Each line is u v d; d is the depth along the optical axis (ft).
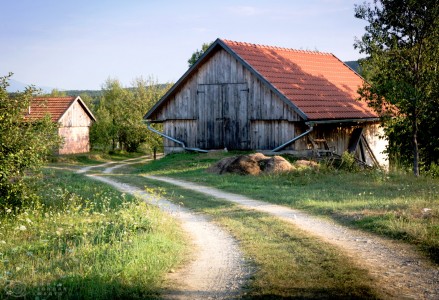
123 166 143.13
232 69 100.17
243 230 39.32
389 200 48.98
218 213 47.50
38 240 38.99
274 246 33.73
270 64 102.63
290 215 45.01
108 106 228.43
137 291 24.50
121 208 47.42
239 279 26.71
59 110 165.68
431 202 46.03
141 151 196.54
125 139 187.83
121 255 29.68
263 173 74.33
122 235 36.06
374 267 28.32
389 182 65.26
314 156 89.92
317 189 59.93
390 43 71.97
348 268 27.81
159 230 38.19
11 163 50.44
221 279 26.81
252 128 98.07
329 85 107.76
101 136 178.19
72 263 29.60
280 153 94.07
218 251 33.32
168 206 51.60
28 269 29.12
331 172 72.74
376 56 71.51
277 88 92.48
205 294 24.32
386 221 38.68
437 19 69.00
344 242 34.55
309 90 99.30
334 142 100.53
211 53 102.58
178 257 31.53
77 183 71.46
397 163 90.68
